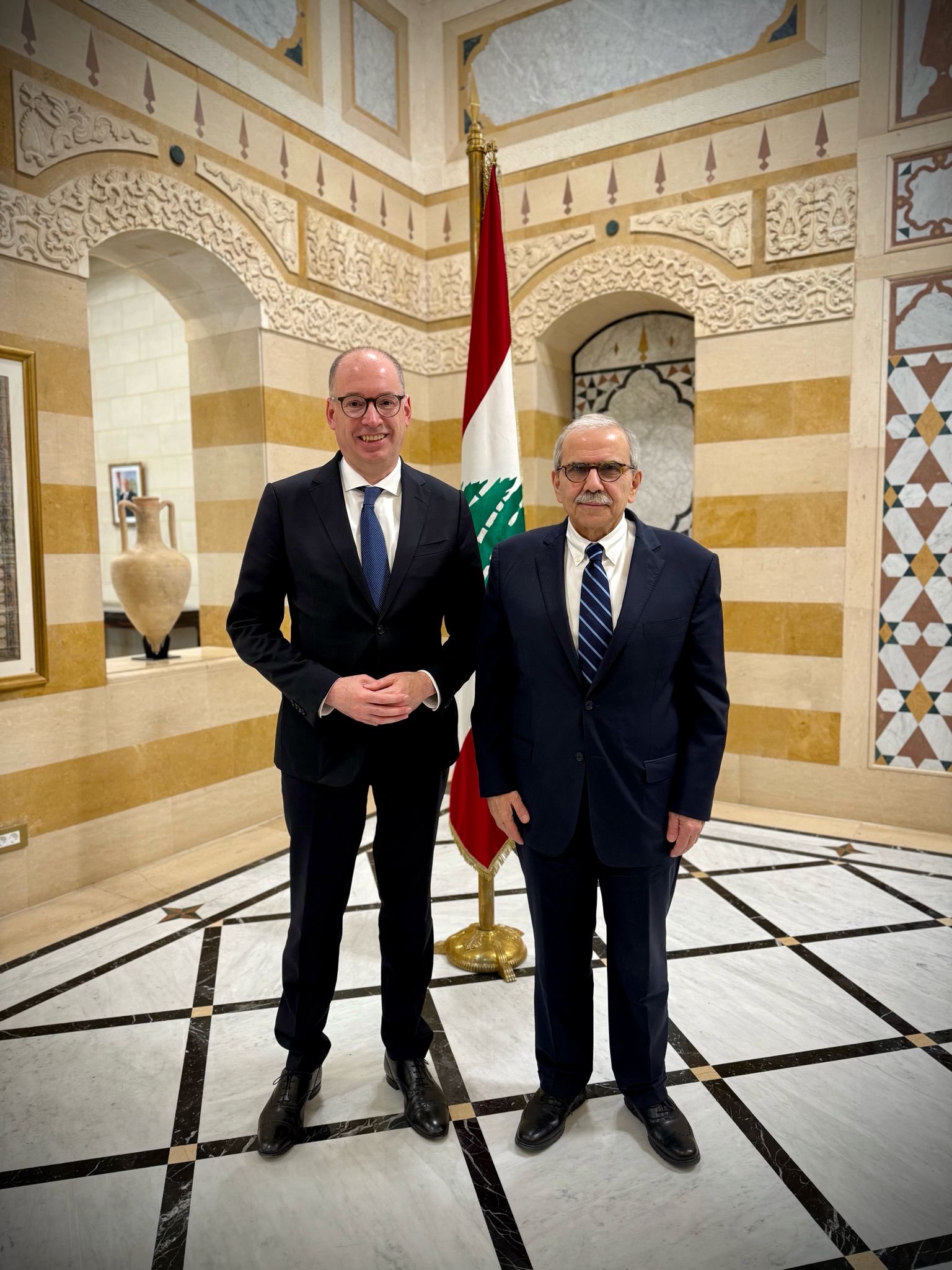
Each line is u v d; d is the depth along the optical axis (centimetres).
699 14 405
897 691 388
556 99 446
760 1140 183
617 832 167
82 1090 203
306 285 413
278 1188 171
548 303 457
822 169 384
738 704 425
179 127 347
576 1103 192
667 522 485
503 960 261
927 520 376
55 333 307
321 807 180
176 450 621
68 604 317
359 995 248
